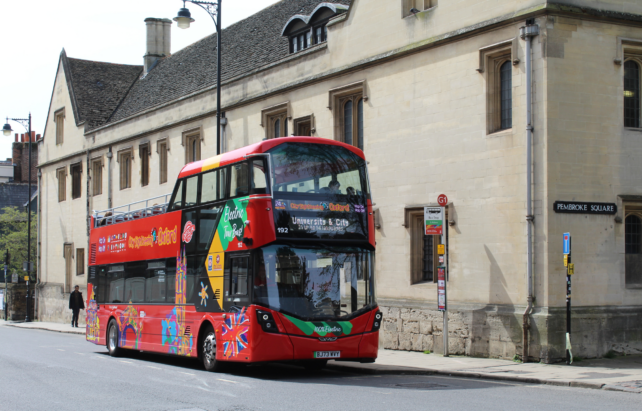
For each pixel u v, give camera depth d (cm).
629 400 1037
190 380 1319
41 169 4538
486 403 1000
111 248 2070
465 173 1706
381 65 1969
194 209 1594
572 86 1545
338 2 2464
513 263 1571
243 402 1027
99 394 1138
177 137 3044
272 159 1360
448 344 1702
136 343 1844
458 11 1745
